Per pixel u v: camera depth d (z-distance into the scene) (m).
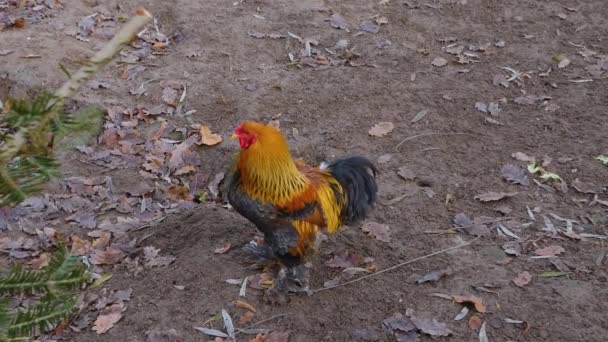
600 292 6.39
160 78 7.70
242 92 7.62
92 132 4.02
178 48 7.96
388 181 7.00
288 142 7.27
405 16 8.24
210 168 7.18
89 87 7.59
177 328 6.34
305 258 6.39
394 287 6.46
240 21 8.17
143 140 7.32
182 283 6.52
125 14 8.18
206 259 6.62
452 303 6.38
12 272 4.34
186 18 8.18
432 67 7.80
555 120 7.36
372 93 7.60
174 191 7.03
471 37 8.05
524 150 7.17
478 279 6.47
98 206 6.94
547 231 6.69
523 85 7.64
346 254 6.61
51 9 8.14
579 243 6.62
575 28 8.10
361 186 6.48
